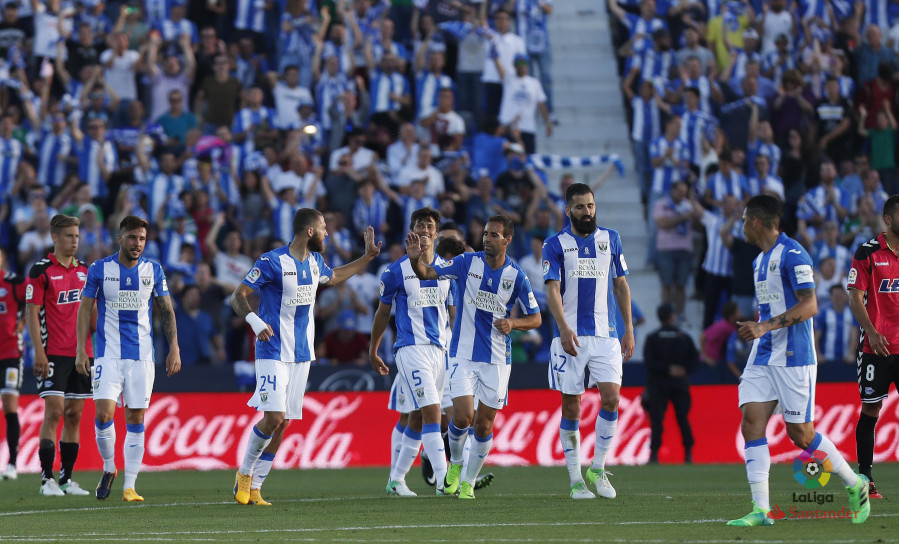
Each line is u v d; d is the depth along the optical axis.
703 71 68.88
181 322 52.88
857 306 29.91
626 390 52.16
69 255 34.78
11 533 23.30
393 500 30.84
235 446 49.62
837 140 66.12
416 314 31.45
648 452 51.88
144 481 40.72
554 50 75.06
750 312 57.75
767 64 69.50
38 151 60.53
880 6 75.00
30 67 65.44
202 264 54.53
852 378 52.62
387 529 23.30
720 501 29.56
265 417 28.81
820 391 52.34
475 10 68.94
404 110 64.19
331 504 29.78
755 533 21.81
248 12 69.38
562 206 62.59
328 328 54.44
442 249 32.84
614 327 30.25
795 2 72.38
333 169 60.41
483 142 62.81
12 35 64.94
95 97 62.09
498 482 38.97
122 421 48.50
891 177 66.69
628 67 71.88
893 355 30.31
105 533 23.17
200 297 54.00
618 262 30.25
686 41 69.31
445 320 31.92
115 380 31.17
